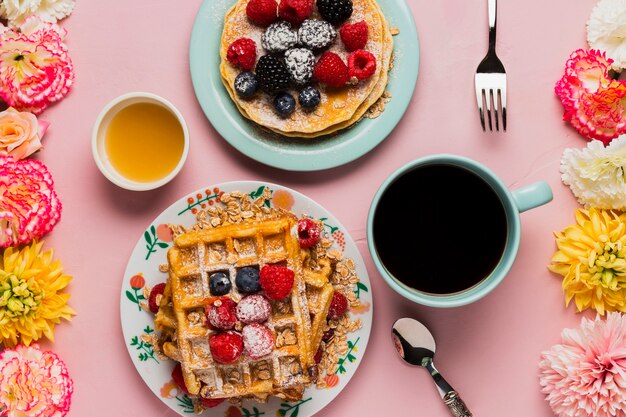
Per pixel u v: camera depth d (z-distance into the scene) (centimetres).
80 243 80
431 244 73
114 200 80
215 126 77
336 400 79
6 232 76
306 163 77
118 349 80
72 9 80
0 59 77
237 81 75
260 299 71
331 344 77
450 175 72
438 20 79
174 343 75
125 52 80
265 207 77
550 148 80
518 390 80
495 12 79
